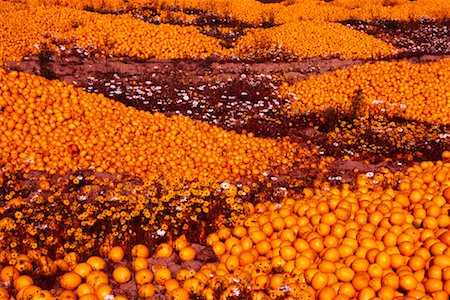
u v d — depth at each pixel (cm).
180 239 283
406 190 316
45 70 559
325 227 278
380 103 507
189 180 341
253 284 248
